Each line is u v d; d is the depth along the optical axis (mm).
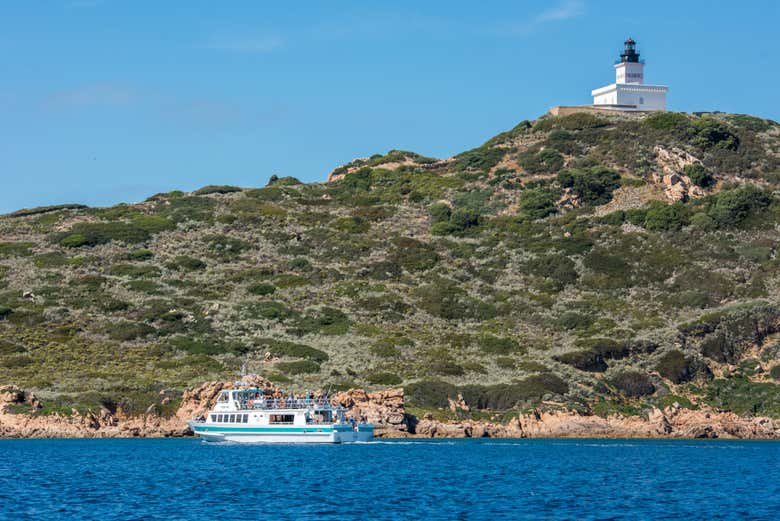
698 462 157500
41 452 164875
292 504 111625
